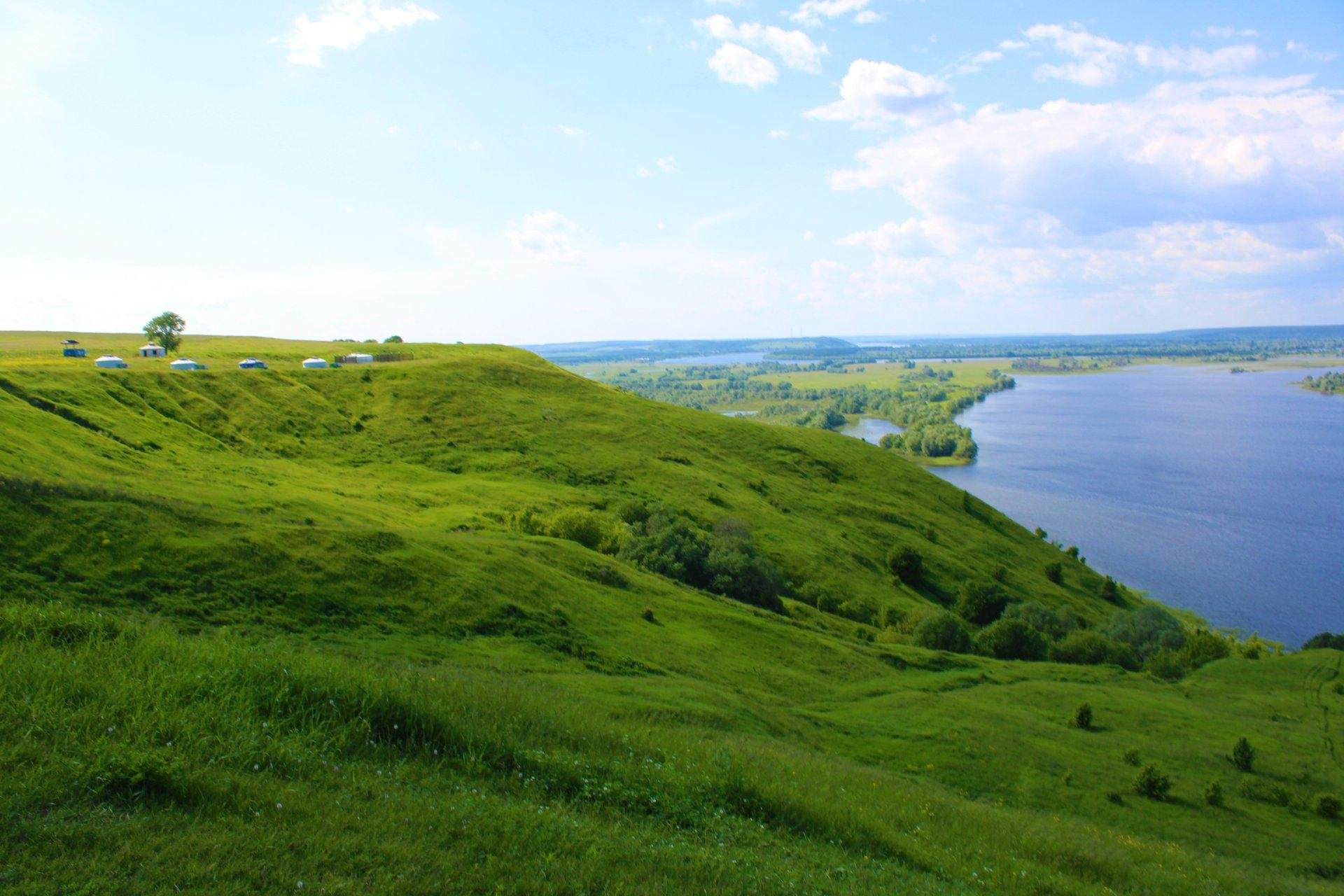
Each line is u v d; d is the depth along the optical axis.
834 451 141.25
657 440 126.88
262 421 103.44
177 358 133.25
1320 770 44.84
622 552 74.38
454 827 10.80
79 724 11.34
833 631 71.31
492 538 60.53
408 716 14.27
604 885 10.12
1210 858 27.03
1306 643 94.12
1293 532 139.25
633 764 15.49
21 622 15.01
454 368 139.00
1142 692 60.06
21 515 36.66
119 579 35.34
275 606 37.50
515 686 22.81
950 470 191.00
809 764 24.50
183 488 62.34
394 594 42.12
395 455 104.62
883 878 13.19
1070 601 101.62
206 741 11.60
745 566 75.25
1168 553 128.75
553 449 114.50
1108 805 36.03
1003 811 27.19
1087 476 183.88
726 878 11.15
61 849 8.73
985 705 49.94
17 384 85.12
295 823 10.12
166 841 9.23
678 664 45.66
